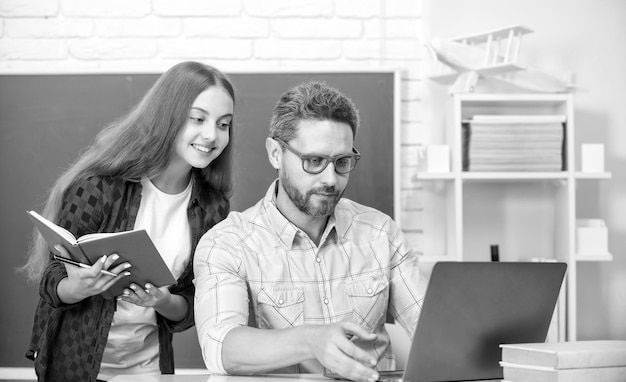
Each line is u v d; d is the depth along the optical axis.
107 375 2.16
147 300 1.92
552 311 1.51
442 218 3.18
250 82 3.17
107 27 3.24
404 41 3.24
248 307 1.67
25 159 3.16
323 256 1.76
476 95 2.98
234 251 1.71
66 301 1.94
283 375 1.53
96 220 2.05
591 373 1.31
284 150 1.66
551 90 3.09
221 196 2.28
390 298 1.88
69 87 3.16
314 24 3.25
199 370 3.05
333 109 1.62
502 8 3.21
